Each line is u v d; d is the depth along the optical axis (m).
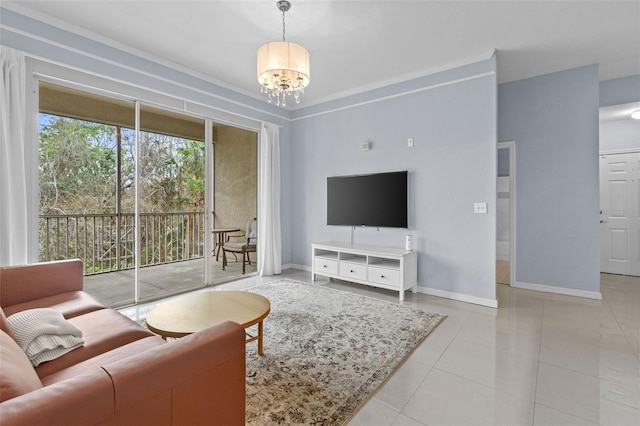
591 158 3.55
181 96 3.57
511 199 4.02
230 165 4.39
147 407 0.87
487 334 2.54
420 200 3.72
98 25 2.73
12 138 2.37
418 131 3.72
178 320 1.89
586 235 3.58
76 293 2.16
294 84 2.51
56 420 0.69
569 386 1.82
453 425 1.50
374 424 1.50
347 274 3.90
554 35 2.91
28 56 2.48
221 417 1.08
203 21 2.67
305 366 2.01
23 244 2.42
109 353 1.38
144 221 3.67
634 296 3.61
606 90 4.05
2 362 0.86
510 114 4.01
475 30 2.81
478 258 3.32
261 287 3.87
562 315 2.97
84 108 3.11
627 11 2.52
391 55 3.29
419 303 3.31
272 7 2.48
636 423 1.51
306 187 4.88
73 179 3.16
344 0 2.38
